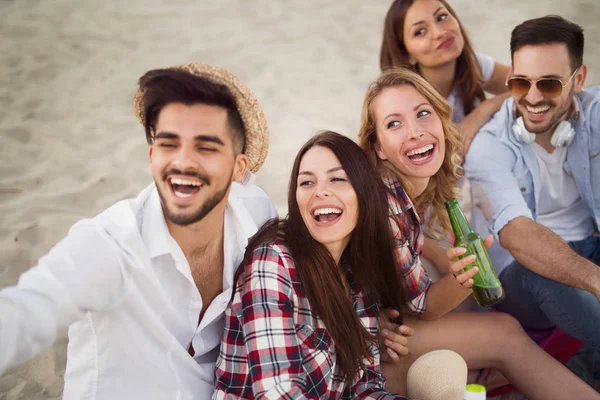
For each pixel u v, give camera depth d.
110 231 1.95
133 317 2.01
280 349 2.02
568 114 2.86
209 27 6.55
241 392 2.09
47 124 4.83
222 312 2.17
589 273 2.49
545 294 2.67
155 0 7.12
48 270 1.81
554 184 2.95
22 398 2.66
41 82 5.37
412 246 2.51
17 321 1.67
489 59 3.81
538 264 2.63
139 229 2.03
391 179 2.52
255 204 2.40
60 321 1.80
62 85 5.35
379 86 2.53
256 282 2.08
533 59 2.71
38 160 4.41
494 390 2.67
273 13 6.95
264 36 6.43
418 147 2.45
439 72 3.48
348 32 6.54
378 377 2.30
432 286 2.56
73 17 6.52
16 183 4.14
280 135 4.79
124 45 6.07
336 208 2.13
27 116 4.91
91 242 1.90
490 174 2.88
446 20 3.37
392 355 2.48
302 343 2.09
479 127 3.05
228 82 1.98
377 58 6.06
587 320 2.59
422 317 2.60
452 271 2.38
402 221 2.45
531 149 2.89
